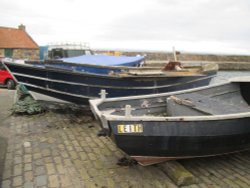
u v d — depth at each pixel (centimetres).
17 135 583
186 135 382
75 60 837
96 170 419
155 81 748
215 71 984
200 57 5538
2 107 870
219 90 625
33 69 702
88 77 685
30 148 505
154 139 374
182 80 820
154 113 541
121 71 765
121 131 361
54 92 718
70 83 694
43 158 459
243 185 380
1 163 436
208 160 464
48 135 588
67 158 461
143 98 536
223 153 437
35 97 759
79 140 556
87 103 733
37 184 372
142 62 984
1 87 1423
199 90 600
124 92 723
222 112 426
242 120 409
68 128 646
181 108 480
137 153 386
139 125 365
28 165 431
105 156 473
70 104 749
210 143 403
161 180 391
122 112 478
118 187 369
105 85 698
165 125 372
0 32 2770
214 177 404
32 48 2828
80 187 366
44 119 726
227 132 404
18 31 2952
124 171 417
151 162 410
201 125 384
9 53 2673
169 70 869
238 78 616
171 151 391
